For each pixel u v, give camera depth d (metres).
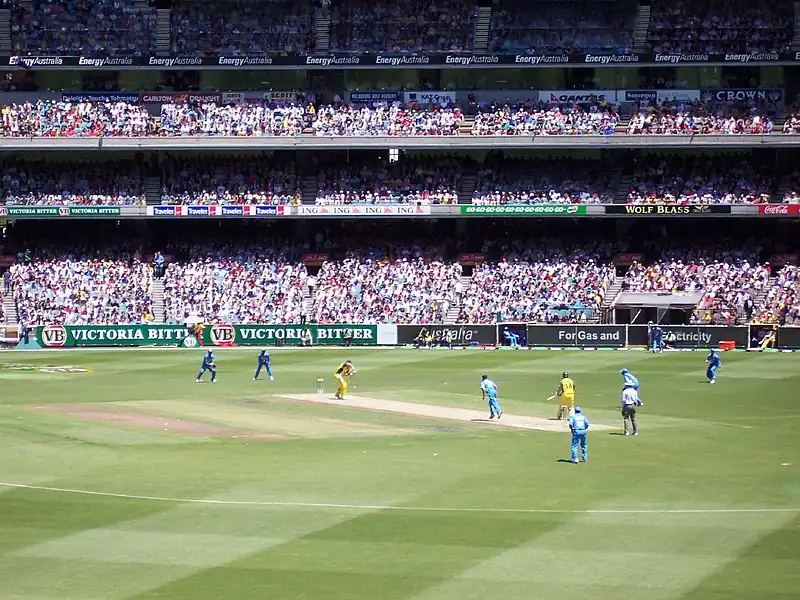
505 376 70.00
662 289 92.44
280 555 29.72
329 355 84.19
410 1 105.00
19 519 33.59
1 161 101.62
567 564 28.73
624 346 87.31
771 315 87.88
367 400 59.28
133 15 104.25
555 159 102.31
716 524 32.66
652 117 100.19
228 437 47.59
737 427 50.00
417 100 103.06
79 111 100.81
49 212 97.38
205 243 99.88
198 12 104.44
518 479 38.84
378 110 101.38
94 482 38.56
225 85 103.56
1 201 98.75
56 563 29.14
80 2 104.62
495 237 100.81
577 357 81.31
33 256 97.62
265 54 101.56
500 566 28.59
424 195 99.25
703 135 97.44
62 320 92.06
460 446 45.28
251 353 86.06
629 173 101.06
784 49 100.50
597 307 91.81
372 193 99.69
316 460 42.34
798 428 49.72
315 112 101.06
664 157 101.50
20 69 101.25
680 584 27.08
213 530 32.25
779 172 99.94
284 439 47.09
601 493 36.72
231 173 101.62
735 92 101.69
